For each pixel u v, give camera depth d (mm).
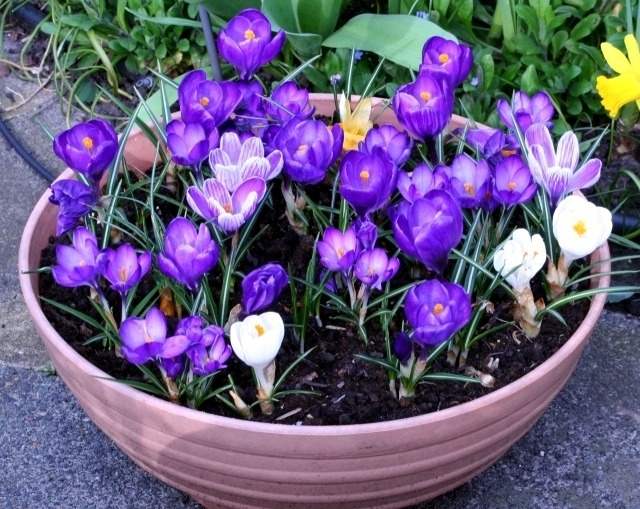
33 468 1079
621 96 1075
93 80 1515
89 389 885
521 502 1030
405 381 882
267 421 888
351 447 830
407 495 906
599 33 1385
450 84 988
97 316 965
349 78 1078
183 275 866
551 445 1075
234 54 996
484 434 870
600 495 1036
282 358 929
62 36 1532
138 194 1065
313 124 922
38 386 1158
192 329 842
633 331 1185
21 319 1228
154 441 875
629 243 1146
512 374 912
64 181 924
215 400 901
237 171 926
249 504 919
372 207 903
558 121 1295
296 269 999
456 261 968
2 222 1332
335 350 939
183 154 946
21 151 1404
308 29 1291
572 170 924
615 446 1075
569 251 896
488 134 1014
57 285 981
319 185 1072
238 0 1217
